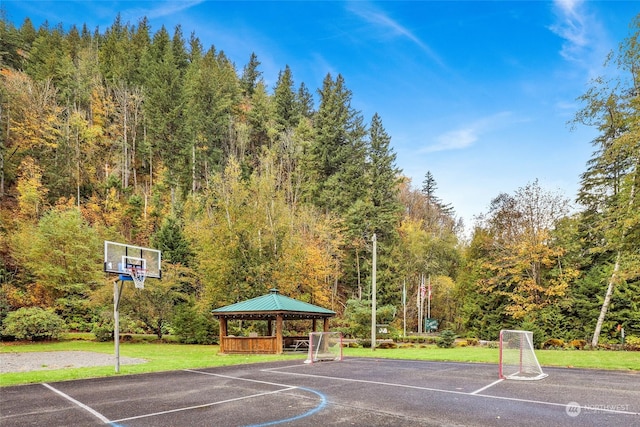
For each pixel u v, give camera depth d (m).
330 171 46.19
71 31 65.19
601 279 22.42
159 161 49.28
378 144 44.12
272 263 28.48
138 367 12.62
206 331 26.33
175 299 28.94
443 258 42.44
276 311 17.70
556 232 25.58
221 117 50.78
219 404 7.35
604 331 22.95
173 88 49.44
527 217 26.11
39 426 5.95
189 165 46.50
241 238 28.02
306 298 30.03
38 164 40.16
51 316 26.12
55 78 49.44
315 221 37.00
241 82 67.44
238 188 29.41
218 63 69.25
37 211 35.81
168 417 6.40
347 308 29.25
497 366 12.95
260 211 29.19
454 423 5.91
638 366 12.31
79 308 30.88
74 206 36.56
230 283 27.30
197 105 48.59
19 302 28.80
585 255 25.72
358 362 14.56
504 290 27.84
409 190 55.62
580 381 9.80
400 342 26.39
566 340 23.36
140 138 51.09
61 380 10.38
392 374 11.25
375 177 43.44
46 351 20.09
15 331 24.58
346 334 28.03
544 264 26.08
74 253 31.41
